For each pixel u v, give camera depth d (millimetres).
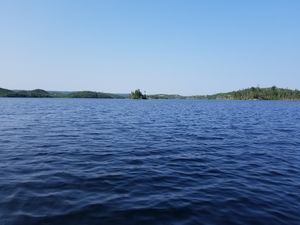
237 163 13820
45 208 7809
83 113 52062
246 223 7207
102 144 18734
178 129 28500
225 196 9094
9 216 7246
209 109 74750
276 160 14586
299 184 10477
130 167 12609
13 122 32781
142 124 33219
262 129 29125
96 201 8422
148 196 9000
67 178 10648
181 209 8000
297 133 26125
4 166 12250
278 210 8023
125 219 7312
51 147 17203
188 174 11664
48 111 55906
